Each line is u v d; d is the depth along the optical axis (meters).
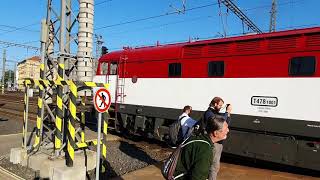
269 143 10.33
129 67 15.45
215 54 11.83
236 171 10.25
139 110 14.70
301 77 9.72
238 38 11.25
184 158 4.17
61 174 7.96
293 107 9.82
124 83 15.62
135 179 8.87
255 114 10.61
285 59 10.09
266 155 10.38
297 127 9.71
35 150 9.65
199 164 3.98
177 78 13.12
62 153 9.14
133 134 15.34
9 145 12.09
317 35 9.54
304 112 9.60
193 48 12.61
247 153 10.80
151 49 14.64
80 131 10.05
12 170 9.20
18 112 23.41
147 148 13.30
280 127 10.05
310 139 9.68
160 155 12.03
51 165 8.55
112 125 16.75
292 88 9.88
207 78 12.02
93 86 8.88
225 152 11.30
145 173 9.47
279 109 10.09
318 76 9.41
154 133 14.03
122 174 9.42
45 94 9.84
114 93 16.16
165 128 13.58
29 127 16.34
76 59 10.69
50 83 9.16
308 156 9.58
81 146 9.03
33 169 9.07
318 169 9.41
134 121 15.27
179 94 12.98
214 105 7.39
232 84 11.26
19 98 40.25
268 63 10.45
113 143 13.92
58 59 10.04
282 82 10.09
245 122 10.82
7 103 32.22
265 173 10.12
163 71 13.76
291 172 10.45
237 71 11.16
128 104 15.31
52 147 9.79
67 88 9.80
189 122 7.51
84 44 12.66
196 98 12.34
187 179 4.17
